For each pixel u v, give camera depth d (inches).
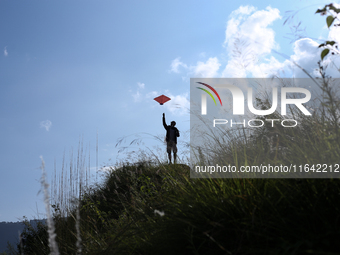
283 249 56.1
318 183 63.4
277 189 66.1
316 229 57.1
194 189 92.3
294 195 65.3
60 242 129.6
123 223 120.2
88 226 139.3
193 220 75.9
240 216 68.7
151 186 150.7
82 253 110.8
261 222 61.9
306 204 62.8
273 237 60.3
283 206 65.0
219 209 71.9
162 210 91.4
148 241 84.2
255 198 70.4
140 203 124.0
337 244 51.5
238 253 61.5
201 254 70.7
